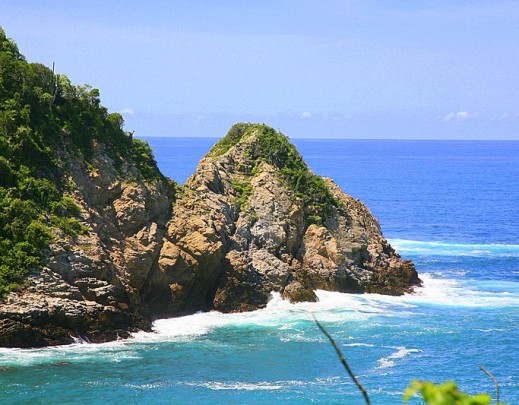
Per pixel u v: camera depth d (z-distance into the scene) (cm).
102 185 7050
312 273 8100
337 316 7238
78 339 6053
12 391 4978
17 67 7081
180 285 7106
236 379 5403
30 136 6806
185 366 5656
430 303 7919
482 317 7306
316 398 5062
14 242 6156
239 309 7381
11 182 6500
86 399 4900
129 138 7581
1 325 5734
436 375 5600
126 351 5944
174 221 7331
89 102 7438
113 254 6712
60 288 6075
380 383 5394
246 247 7812
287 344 6303
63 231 6412
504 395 5222
